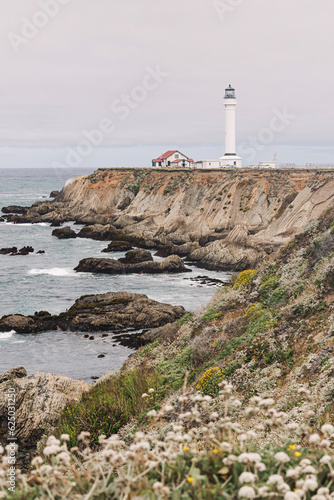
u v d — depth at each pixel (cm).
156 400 1856
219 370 1841
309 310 1947
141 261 7350
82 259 7338
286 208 8569
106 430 1622
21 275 6769
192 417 561
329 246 2284
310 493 425
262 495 391
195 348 2238
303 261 2425
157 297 5662
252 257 7212
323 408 1207
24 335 4341
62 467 453
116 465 441
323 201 8019
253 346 1894
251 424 1248
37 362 3678
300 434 536
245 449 494
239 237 7912
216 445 499
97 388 2345
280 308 2148
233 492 412
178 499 408
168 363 2292
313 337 1766
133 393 1941
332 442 806
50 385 2359
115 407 1778
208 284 6344
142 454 471
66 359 3734
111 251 8619
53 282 6406
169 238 9194
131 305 4791
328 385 1299
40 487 429
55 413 2192
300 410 1285
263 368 1753
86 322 4434
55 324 4494
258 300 2473
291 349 1772
